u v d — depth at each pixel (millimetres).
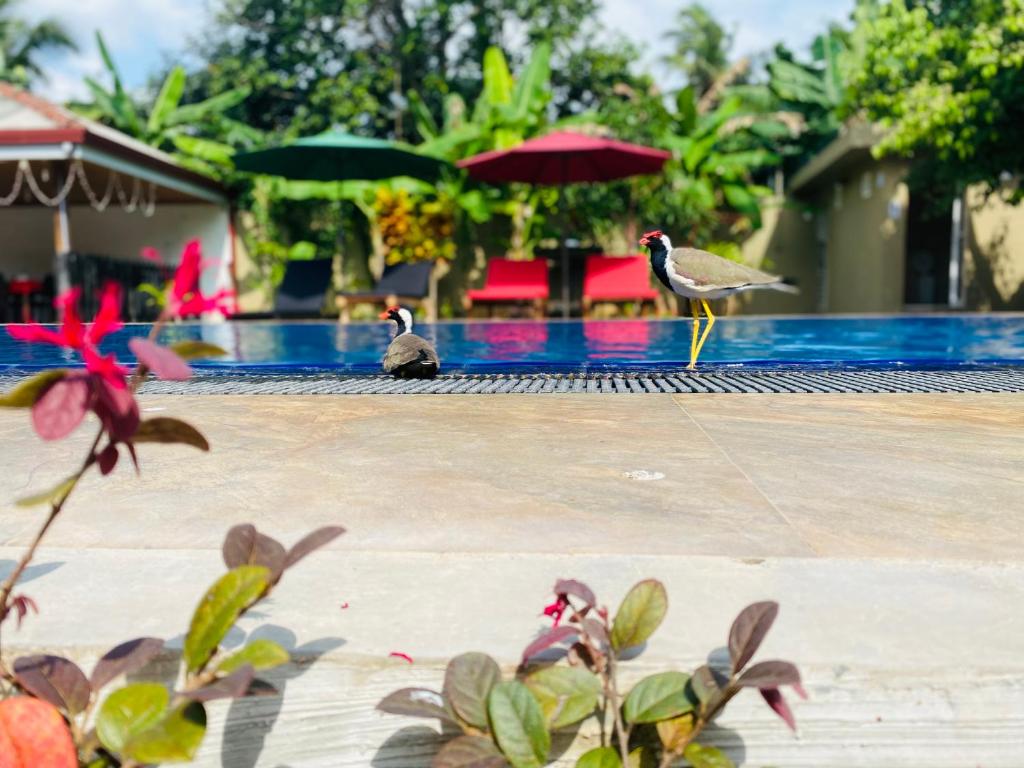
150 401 3623
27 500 882
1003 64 10250
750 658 996
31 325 864
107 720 998
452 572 1396
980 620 1189
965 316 10625
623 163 12602
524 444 2566
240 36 21641
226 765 1126
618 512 1778
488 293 12797
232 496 1942
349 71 20719
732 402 3510
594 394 3818
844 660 1079
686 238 16875
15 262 18016
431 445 2559
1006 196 14703
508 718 997
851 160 15477
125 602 1283
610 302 14016
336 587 1330
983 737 1068
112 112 17375
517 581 1351
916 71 11641
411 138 21000
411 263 14039
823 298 17969
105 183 15867
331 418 3107
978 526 1670
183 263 929
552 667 1066
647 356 5969
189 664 964
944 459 2318
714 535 1605
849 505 1829
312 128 19562
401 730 1122
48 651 1156
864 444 2539
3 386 4109
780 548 1521
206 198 16312
